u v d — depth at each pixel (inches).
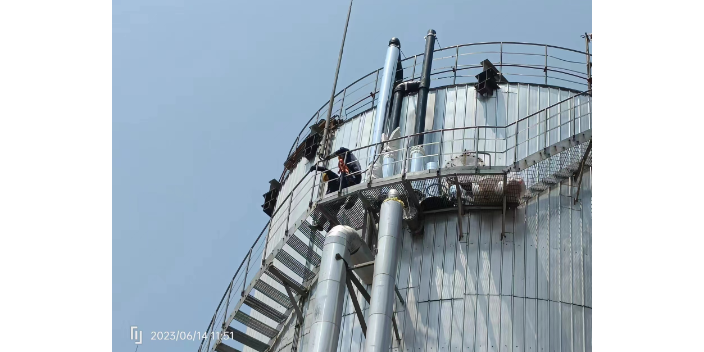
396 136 1053.2
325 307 843.4
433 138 1061.8
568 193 948.6
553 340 837.2
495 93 1091.9
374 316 813.2
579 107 1070.4
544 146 1024.2
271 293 1087.0
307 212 1000.2
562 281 880.3
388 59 1203.9
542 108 1073.5
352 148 1141.7
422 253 930.7
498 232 921.5
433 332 863.7
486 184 917.2
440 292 890.7
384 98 1135.6
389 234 875.4
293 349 996.6
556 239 911.7
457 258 911.7
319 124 1280.8
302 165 1275.8
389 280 841.5
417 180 925.2
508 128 1048.2
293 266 1059.3
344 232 904.9
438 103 1105.4
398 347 864.3
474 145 1035.9
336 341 831.1
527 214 932.6
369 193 954.1
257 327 1107.9
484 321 856.9
